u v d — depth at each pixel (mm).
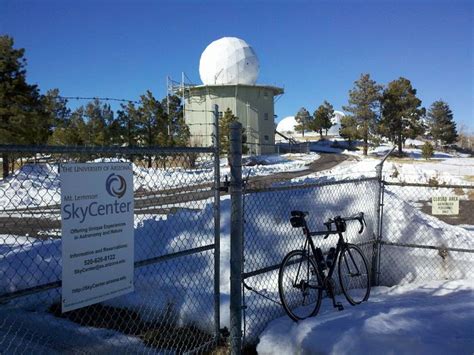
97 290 3318
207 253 5418
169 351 4191
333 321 4234
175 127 33031
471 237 7297
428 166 34188
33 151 2975
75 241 3164
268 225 5609
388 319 4215
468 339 3754
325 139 76375
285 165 34156
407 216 6555
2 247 6680
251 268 5137
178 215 6168
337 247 5133
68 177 3113
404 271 6242
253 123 52219
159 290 4945
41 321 4816
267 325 4516
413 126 52250
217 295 4363
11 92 22109
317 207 6188
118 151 3438
